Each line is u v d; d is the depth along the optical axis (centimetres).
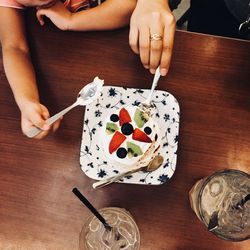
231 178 83
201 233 89
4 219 90
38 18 104
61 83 99
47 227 89
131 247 84
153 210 91
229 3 136
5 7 105
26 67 99
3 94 99
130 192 92
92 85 97
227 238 77
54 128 94
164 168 93
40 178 93
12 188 92
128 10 107
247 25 135
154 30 98
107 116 97
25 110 94
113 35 104
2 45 104
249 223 79
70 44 102
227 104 98
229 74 100
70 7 124
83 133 96
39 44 102
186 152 95
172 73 100
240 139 96
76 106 98
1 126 96
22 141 95
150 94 97
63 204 91
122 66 101
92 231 85
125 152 93
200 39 102
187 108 98
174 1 128
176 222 90
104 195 92
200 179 93
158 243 88
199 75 100
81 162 94
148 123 95
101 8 104
